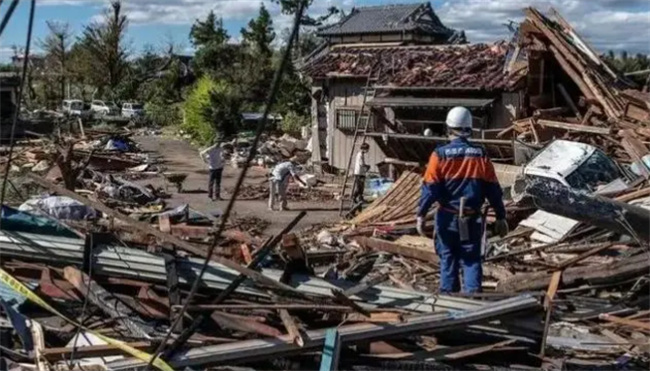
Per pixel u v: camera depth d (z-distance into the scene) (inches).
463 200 279.9
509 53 945.5
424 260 410.6
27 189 605.6
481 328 227.6
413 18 1973.4
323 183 970.7
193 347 203.9
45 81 2388.0
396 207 591.5
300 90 1674.5
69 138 1233.4
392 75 1012.5
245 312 223.8
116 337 215.9
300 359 209.0
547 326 227.5
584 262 352.5
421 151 856.9
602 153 568.7
